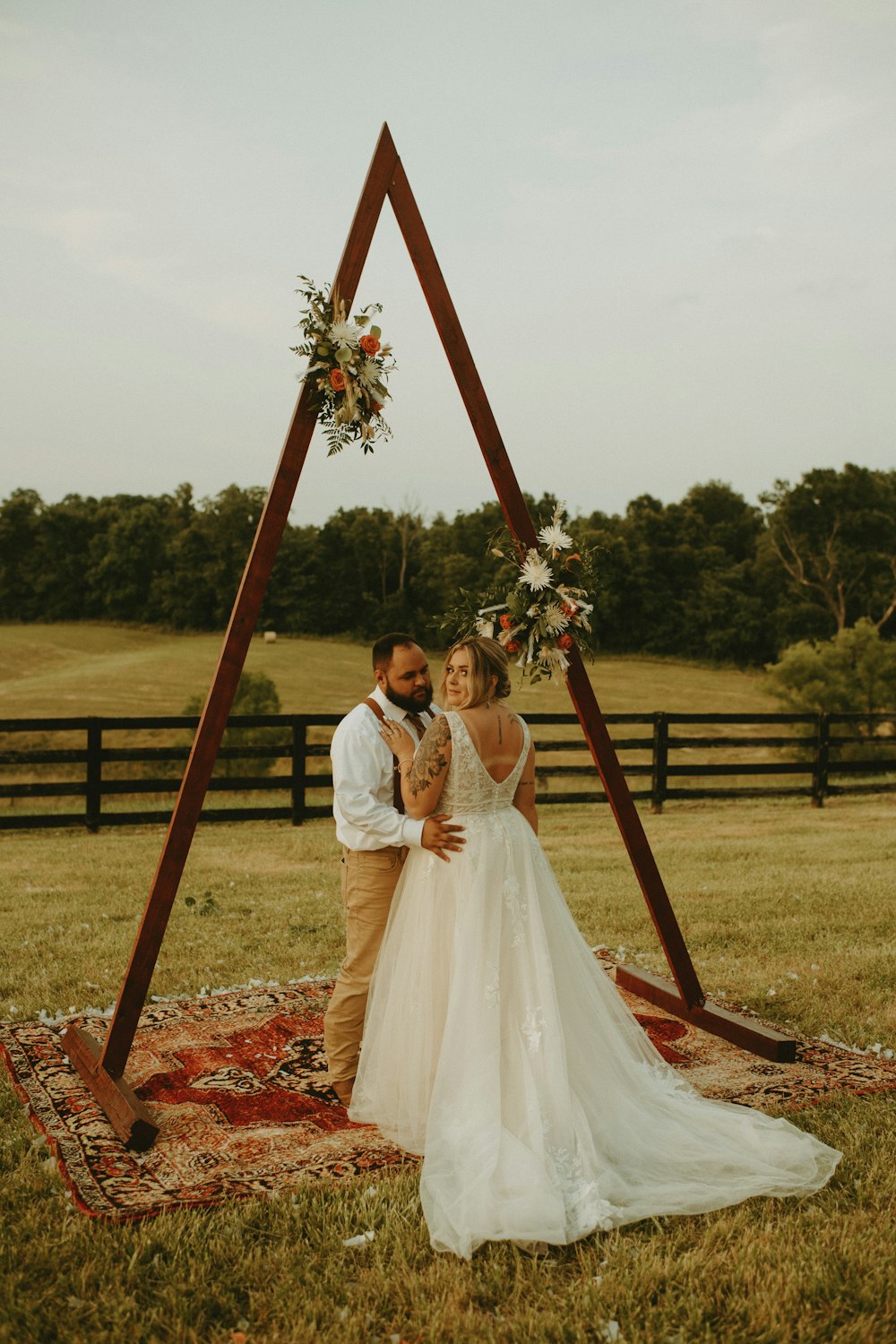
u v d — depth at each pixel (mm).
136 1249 2578
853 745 23578
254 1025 4363
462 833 3354
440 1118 3043
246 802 13172
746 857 8477
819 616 56156
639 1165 3064
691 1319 2369
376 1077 3363
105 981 4871
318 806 10539
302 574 64312
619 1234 2729
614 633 57625
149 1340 2281
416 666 3707
